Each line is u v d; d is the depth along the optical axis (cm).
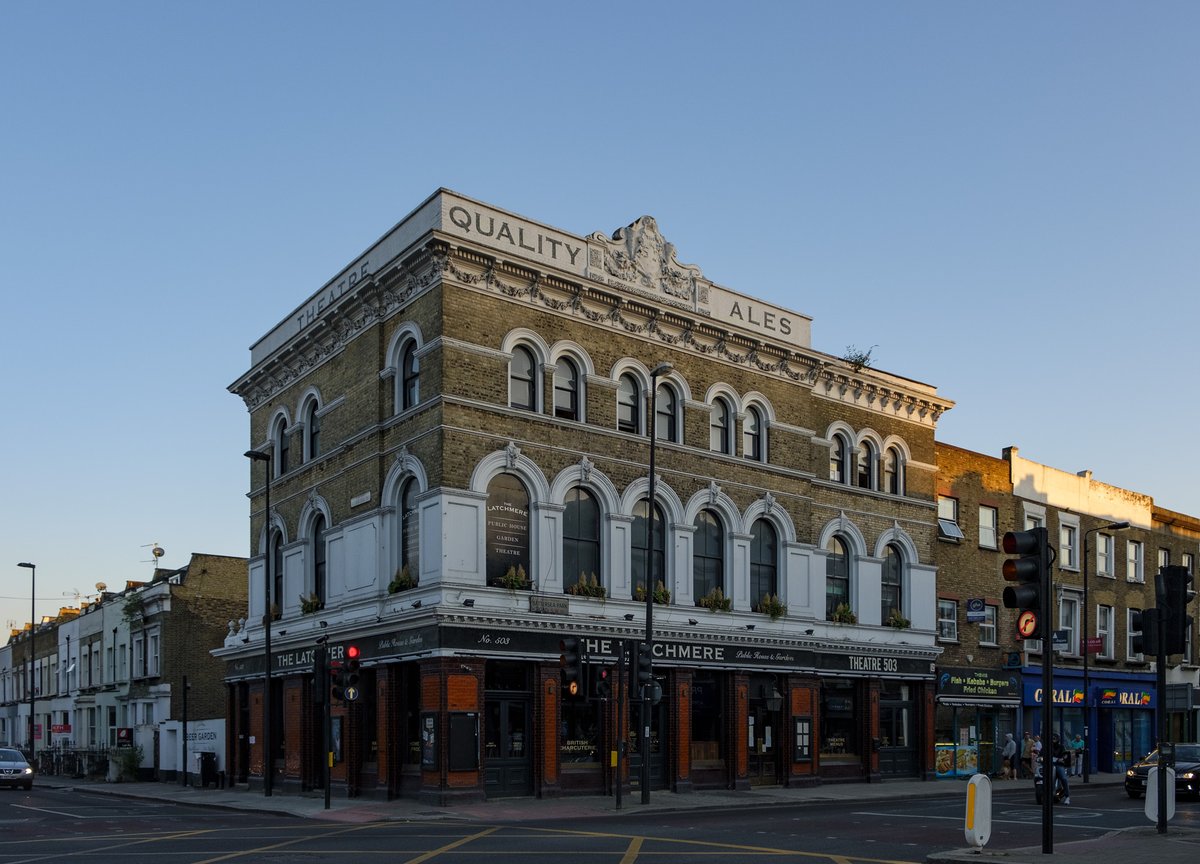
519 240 3050
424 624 2780
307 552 3491
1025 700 4362
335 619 3234
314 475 3475
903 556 4006
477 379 2912
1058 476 4778
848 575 3828
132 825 2289
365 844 1850
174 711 4600
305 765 3325
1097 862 1425
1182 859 1459
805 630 3578
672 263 3403
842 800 2995
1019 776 4112
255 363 3919
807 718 3519
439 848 1772
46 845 1862
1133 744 4953
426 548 2855
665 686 3188
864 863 1571
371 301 3177
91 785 4350
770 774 3441
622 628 3058
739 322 3559
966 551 4297
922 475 4122
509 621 2827
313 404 3584
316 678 2792
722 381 3484
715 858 1628
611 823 2281
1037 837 1970
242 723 3825
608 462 3155
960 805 2792
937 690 3997
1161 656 1780
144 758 4659
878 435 3994
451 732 2700
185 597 4709
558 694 2931
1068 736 4572
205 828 2209
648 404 3266
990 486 4441
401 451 2995
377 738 2962
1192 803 2820
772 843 1861
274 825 2292
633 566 3194
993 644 4306
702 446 3397
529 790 2869
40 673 6638
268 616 3300
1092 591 4866
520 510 2973
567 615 2944
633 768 3088
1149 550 5272
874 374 3934
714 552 3422
